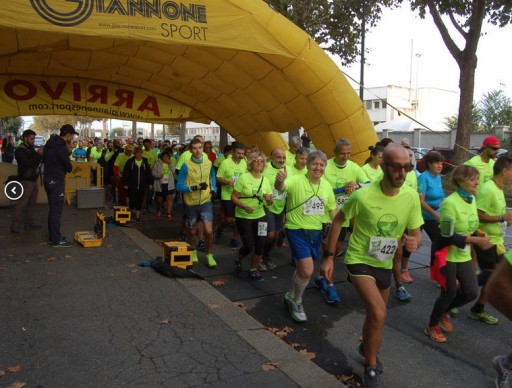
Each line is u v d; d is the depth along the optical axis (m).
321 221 4.74
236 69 9.05
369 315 3.27
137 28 6.14
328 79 7.95
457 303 4.29
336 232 3.55
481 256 4.75
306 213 4.63
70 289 5.21
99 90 11.96
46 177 7.10
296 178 4.67
